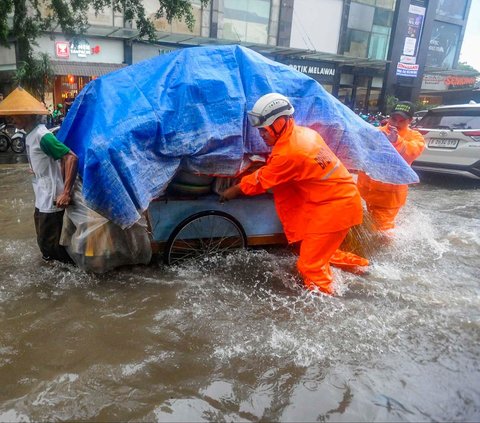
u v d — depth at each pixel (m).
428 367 2.58
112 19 15.98
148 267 3.89
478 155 7.67
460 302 3.43
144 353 2.67
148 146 3.28
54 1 10.39
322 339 2.86
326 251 3.50
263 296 3.47
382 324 3.06
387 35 23.62
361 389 2.37
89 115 3.66
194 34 18.23
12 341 2.77
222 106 3.52
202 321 3.06
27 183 7.32
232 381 2.42
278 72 3.84
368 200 4.90
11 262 3.96
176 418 2.14
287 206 3.71
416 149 4.88
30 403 2.22
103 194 3.08
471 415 2.19
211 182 3.83
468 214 6.18
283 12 19.94
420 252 4.53
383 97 24.09
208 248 4.02
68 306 3.21
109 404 2.23
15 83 11.91
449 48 27.70
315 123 3.84
